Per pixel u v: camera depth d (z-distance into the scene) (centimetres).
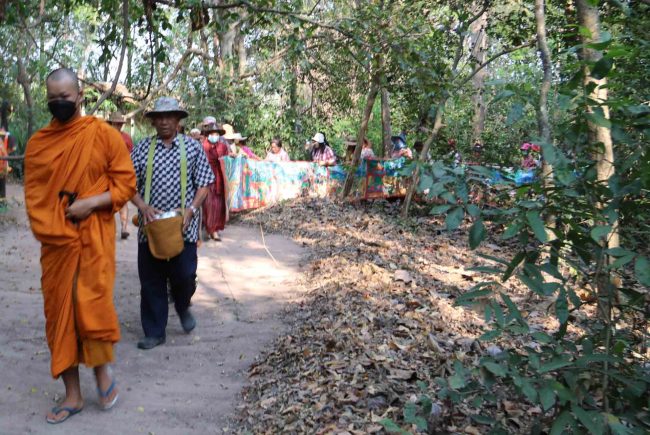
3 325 554
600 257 264
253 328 583
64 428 387
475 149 1131
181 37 1725
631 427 246
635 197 265
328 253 869
